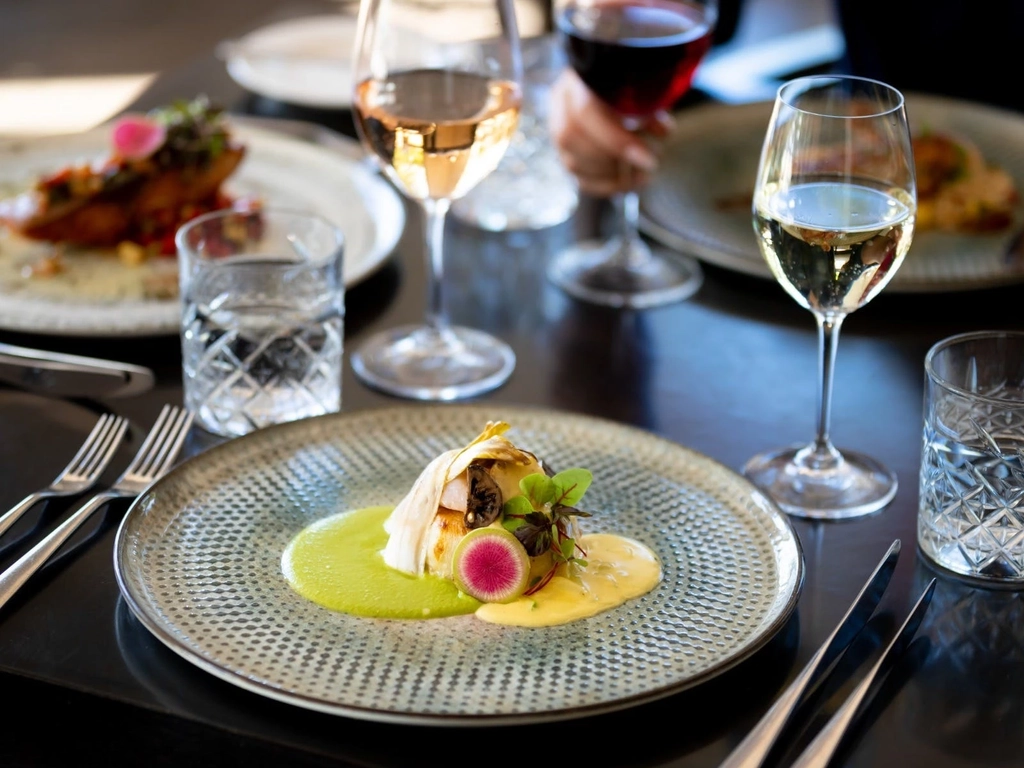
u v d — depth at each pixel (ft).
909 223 3.85
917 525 4.00
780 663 3.38
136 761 3.25
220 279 4.43
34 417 4.56
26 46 20.02
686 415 4.76
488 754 3.03
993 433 3.69
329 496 3.93
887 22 9.56
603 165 6.61
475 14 4.63
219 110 6.54
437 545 3.48
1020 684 3.34
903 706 3.23
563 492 3.51
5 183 6.48
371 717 2.91
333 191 6.48
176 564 3.53
